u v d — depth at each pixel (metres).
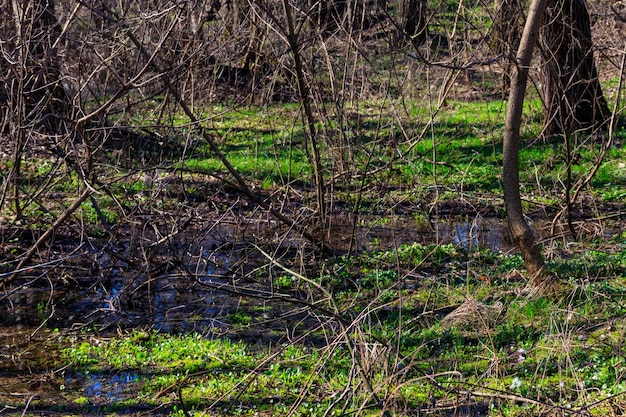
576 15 16.92
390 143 14.30
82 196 9.86
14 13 10.16
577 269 10.14
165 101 13.11
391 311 9.38
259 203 10.81
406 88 15.71
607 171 15.93
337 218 13.75
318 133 15.04
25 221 12.00
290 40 10.77
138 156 14.15
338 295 10.03
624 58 11.55
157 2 10.82
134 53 11.29
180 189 14.26
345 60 12.18
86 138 9.48
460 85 24.38
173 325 9.34
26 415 7.09
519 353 7.89
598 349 7.89
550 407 6.37
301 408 7.12
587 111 18.31
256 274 10.94
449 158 17.19
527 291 9.37
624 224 13.12
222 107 20.11
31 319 9.48
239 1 11.63
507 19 12.66
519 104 9.23
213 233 12.59
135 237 11.98
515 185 9.40
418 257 11.37
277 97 20.28
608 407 6.71
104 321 9.44
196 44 12.48
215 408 7.20
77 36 11.34
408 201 14.61
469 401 6.57
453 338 8.38
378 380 6.73
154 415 7.11
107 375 7.99
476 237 12.74
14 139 10.38
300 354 8.29
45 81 10.01
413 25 14.09
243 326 9.20
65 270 10.80
